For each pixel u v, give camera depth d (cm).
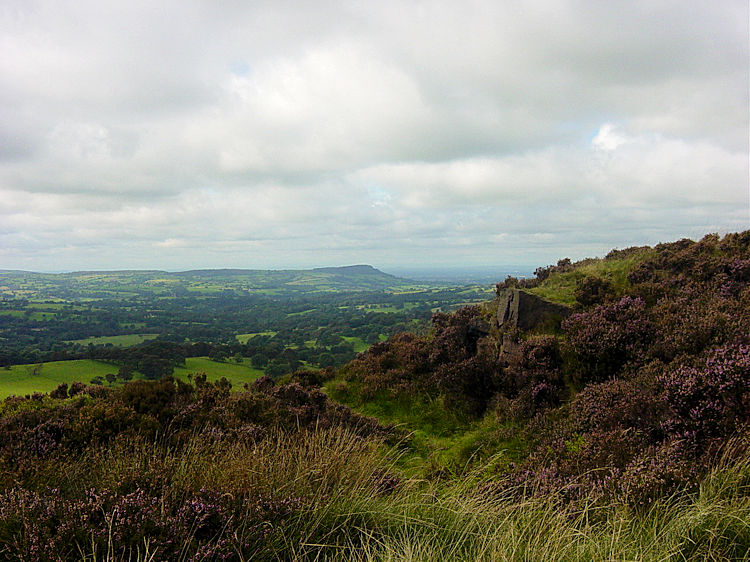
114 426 614
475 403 986
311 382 1377
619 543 338
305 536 353
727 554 319
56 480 423
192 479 406
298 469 437
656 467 437
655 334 816
